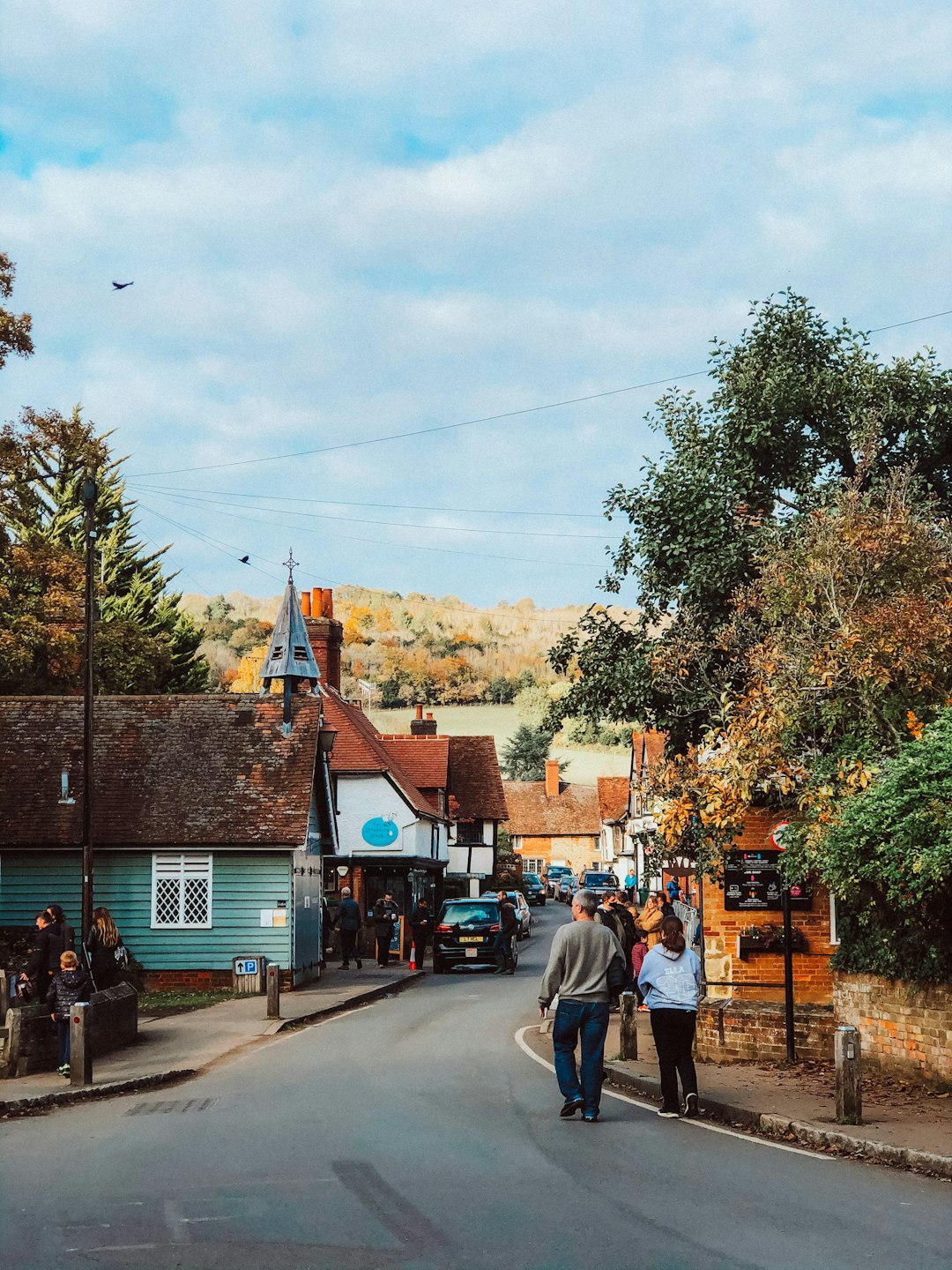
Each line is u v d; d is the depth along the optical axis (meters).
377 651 155.25
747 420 22.62
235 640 146.62
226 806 30.72
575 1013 12.54
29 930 28.69
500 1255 7.55
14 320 30.25
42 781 31.41
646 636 23.16
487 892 66.12
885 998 14.47
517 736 124.62
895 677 15.68
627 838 80.38
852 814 13.65
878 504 19.34
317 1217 8.49
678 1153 10.77
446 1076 15.58
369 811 47.34
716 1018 16.88
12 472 32.53
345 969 36.41
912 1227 8.27
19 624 37.81
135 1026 19.75
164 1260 7.48
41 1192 9.42
